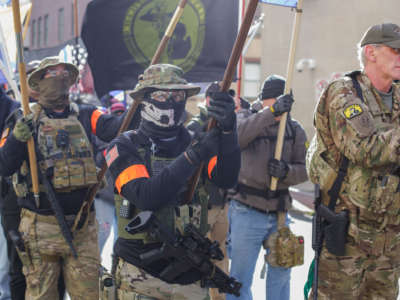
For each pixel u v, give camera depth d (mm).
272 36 13961
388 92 2578
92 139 3500
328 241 2605
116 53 4793
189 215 2260
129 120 3160
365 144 2387
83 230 3191
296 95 13688
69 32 18375
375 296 2645
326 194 2623
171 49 4816
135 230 2074
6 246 3953
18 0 2822
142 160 2223
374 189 2482
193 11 4766
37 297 3123
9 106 4016
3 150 3037
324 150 2619
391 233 2549
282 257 3615
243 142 3646
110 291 2312
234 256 3799
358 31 12805
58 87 3203
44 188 3102
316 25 13336
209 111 2029
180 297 2215
